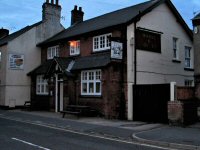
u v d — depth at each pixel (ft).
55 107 75.77
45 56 88.84
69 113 62.18
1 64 88.69
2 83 87.15
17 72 86.99
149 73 66.18
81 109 63.46
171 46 73.20
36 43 90.84
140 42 64.90
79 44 74.43
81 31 74.95
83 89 67.77
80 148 32.01
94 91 64.95
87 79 66.80
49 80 77.71
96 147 32.78
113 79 61.00
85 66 66.49
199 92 55.06
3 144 33.65
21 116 65.57
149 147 33.50
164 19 71.77
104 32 66.74
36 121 56.80
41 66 86.84
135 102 59.41
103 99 61.82
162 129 45.68
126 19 63.93
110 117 60.23
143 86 58.03
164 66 70.54
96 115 63.72
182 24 76.18
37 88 85.66
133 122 55.57
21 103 87.40
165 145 34.53
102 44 67.62
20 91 87.35
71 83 69.92
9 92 85.40
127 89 61.26
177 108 49.29
